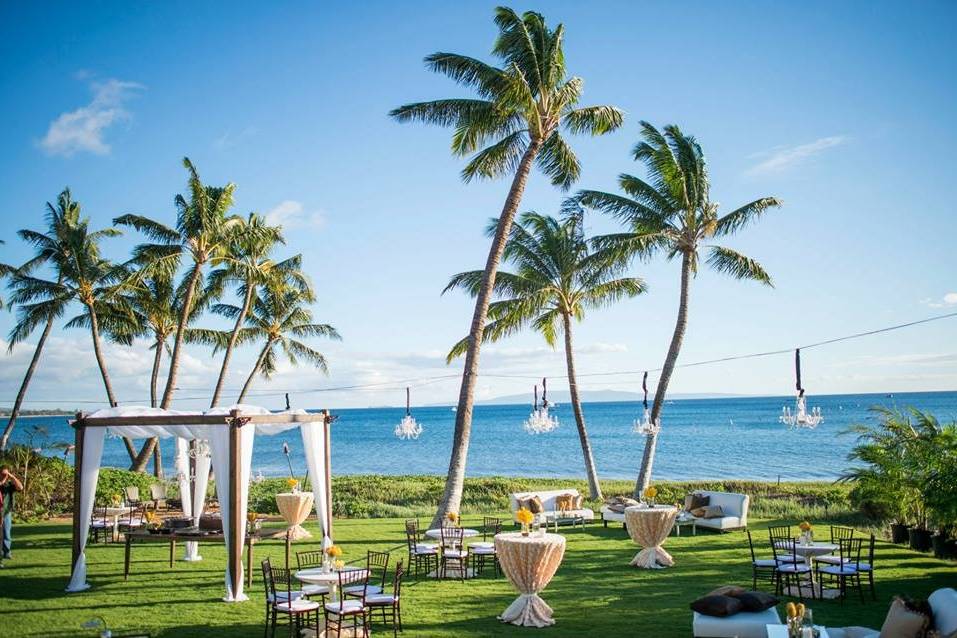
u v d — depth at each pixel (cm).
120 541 1788
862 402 15038
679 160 2355
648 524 1412
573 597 1177
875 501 1741
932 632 701
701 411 14375
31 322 3036
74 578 1278
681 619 1028
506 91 1770
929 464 1497
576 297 2575
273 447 8062
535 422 2117
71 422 1320
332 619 962
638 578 1320
